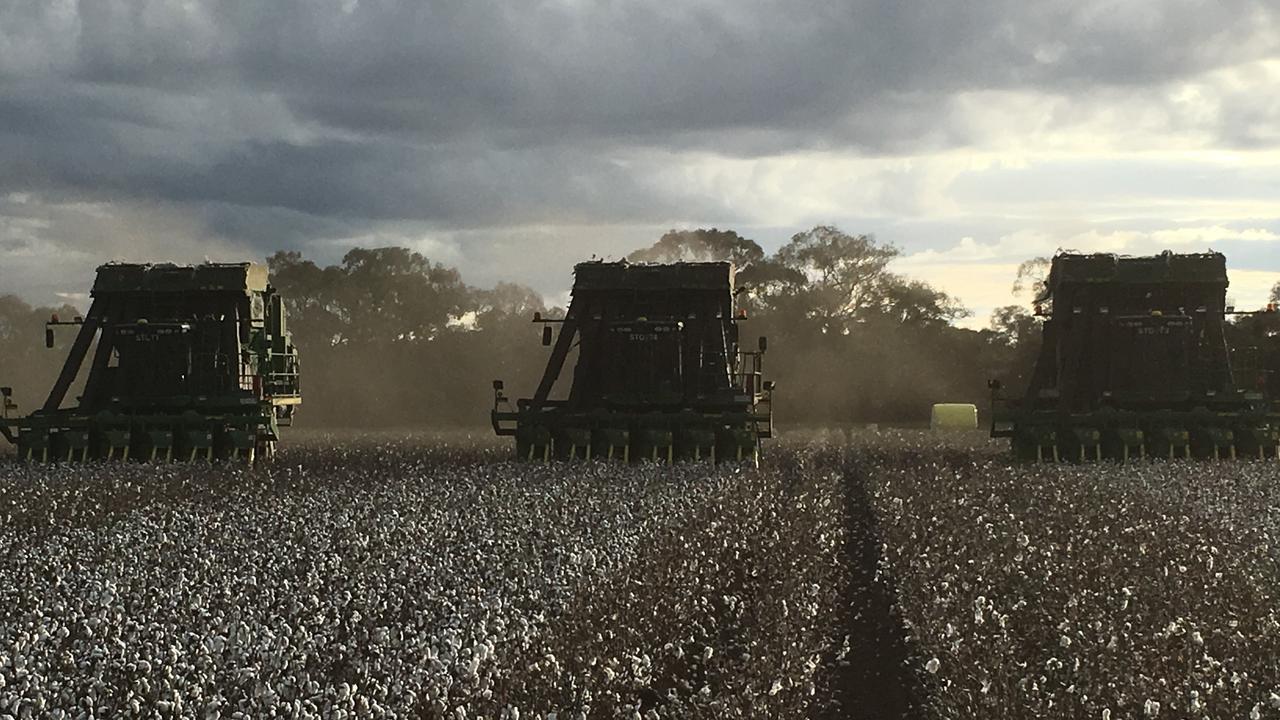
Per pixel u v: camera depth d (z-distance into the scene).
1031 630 17.95
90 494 31.91
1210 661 15.36
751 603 20.86
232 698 13.98
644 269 46.38
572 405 45.62
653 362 45.53
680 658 17.52
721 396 45.09
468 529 25.39
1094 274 47.34
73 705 13.54
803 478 38.16
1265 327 48.56
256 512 27.44
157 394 46.03
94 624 16.64
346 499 30.36
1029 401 48.84
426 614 17.45
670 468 38.75
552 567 21.20
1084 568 21.56
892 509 29.86
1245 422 45.09
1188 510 29.14
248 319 47.09
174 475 36.75
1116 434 45.53
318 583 19.62
